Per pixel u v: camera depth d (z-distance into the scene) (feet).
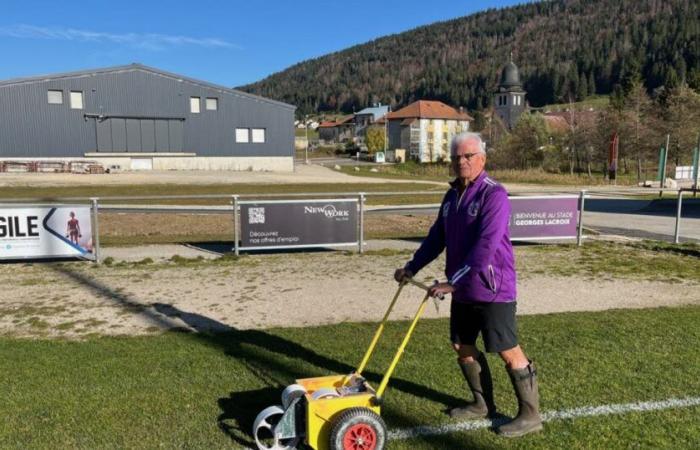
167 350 16.72
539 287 25.53
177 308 22.21
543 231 37.01
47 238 31.32
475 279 11.36
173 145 154.20
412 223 50.60
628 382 14.24
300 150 368.48
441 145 353.51
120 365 15.44
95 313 21.54
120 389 13.82
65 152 142.20
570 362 15.51
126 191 83.97
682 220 54.44
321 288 25.57
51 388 13.84
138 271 29.60
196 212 55.62
